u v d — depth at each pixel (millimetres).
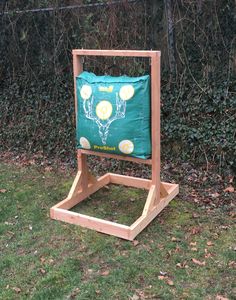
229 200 4383
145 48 5316
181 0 5004
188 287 3010
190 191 4633
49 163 5723
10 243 3682
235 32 4785
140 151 3738
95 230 3801
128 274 3154
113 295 2928
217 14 4832
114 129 3729
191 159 5188
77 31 5641
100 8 5438
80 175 4348
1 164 5793
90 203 4414
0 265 3336
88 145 3994
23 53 6113
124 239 3639
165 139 5340
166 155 5352
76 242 3633
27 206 4395
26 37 6016
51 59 5891
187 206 4266
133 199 4488
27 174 5355
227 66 4879
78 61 3986
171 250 3479
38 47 5977
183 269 3223
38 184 5000
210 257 3373
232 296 2910
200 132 5070
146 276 3135
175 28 5113
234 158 4852
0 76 6418
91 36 5551
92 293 2947
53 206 4195
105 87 3721
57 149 5922
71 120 5773
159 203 4074
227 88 4871
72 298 2914
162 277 3117
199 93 5039
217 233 3744
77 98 3963
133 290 2979
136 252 3449
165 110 5281
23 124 6227
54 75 5887
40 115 6074
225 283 3051
